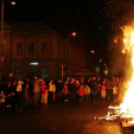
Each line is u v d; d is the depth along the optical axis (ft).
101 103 60.49
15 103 50.72
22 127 31.55
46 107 53.88
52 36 121.60
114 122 33.81
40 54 121.60
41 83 61.67
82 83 68.90
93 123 33.40
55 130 29.25
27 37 122.42
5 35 122.21
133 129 29.07
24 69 121.29
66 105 57.41
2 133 28.30
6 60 121.70
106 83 70.64
